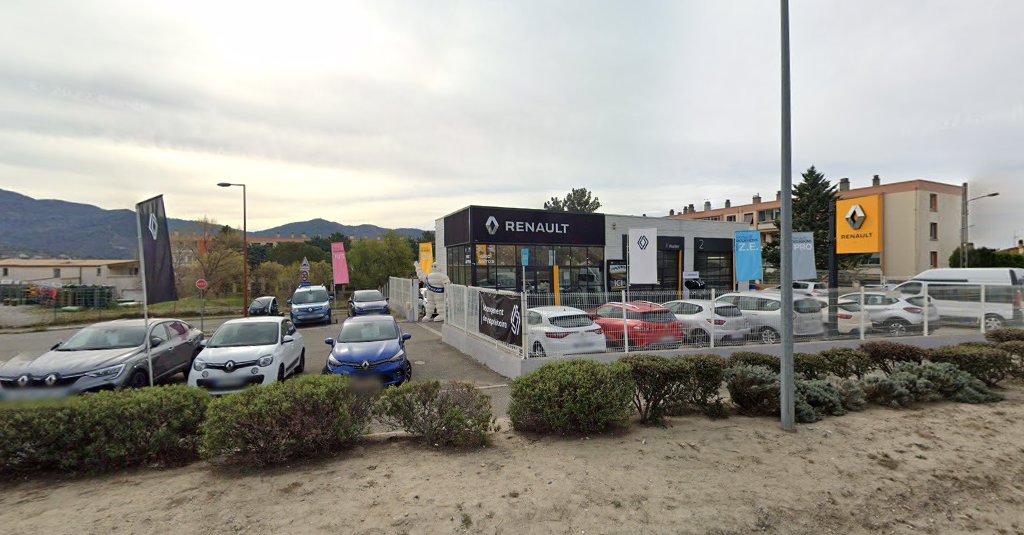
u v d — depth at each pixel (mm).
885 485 4484
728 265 31484
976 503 4289
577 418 5605
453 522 3682
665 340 10875
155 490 4312
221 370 8312
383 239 43031
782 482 4457
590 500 4035
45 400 4887
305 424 4926
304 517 3748
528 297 10531
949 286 14445
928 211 42406
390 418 5867
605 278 27156
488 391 8906
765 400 6465
